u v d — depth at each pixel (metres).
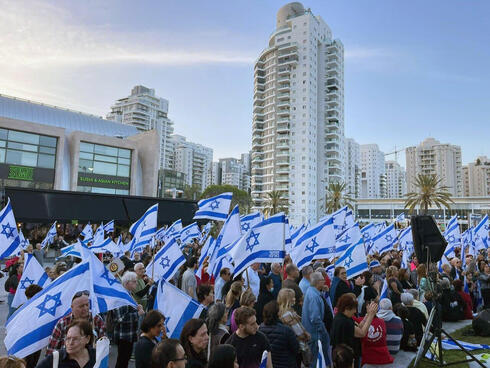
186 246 18.25
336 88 100.06
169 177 92.12
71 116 47.59
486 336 8.59
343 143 101.94
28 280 7.47
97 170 40.25
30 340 4.50
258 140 104.94
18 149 34.88
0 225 9.71
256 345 4.15
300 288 6.70
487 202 85.00
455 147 175.62
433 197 50.97
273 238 7.25
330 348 5.82
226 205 10.55
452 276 11.46
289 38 99.44
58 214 26.62
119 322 5.75
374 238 16.31
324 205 95.44
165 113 172.75
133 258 13.52
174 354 3.27
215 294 7.89
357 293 7.78
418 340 7.66
